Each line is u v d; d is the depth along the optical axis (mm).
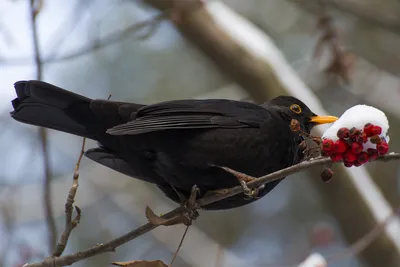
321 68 12289
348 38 16188
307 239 15352
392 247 11891
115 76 15234
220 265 12344
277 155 7242
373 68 15078
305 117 8180
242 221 15891
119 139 7156
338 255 9852
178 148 6996
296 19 16188
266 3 16328
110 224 15008
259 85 12695
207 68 15617
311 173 12422
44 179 7926
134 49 15328
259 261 15352
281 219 15859
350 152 5723
